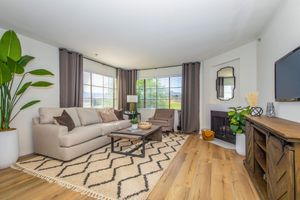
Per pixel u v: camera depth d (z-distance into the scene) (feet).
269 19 8.34
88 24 8.59
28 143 10.31
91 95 16.19
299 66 5.39
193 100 16.99
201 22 8.44
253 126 7.04
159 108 19.20
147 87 20.42
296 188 3.69
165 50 13.08
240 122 10.07
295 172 3.70
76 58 13.44
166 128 15.71
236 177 7.27
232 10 7.38
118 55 14.47
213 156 9.92
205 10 7.32
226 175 7.45
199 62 16.97
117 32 9.61
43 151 9.61
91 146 10.41
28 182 6.77
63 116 10.36
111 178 7.09
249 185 6.60
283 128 4.63
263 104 9.84
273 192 4.70
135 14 7.59
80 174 7.43
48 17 7.89
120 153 10.21
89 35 10.07
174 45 11.90
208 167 8.31
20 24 8.63
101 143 11.33
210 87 15.57
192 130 16.76
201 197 5.77
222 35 10.18
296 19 6.00
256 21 8.52
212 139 13.76
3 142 7.98
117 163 8.71
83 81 14.78
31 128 10.49
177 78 18.83
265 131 5.56
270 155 4.98
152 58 15.49
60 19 8.07
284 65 6.50
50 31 9.49
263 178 6.55
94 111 14.03
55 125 9.53
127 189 6.25
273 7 7.29
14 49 8.10
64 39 10.73
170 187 6.41
